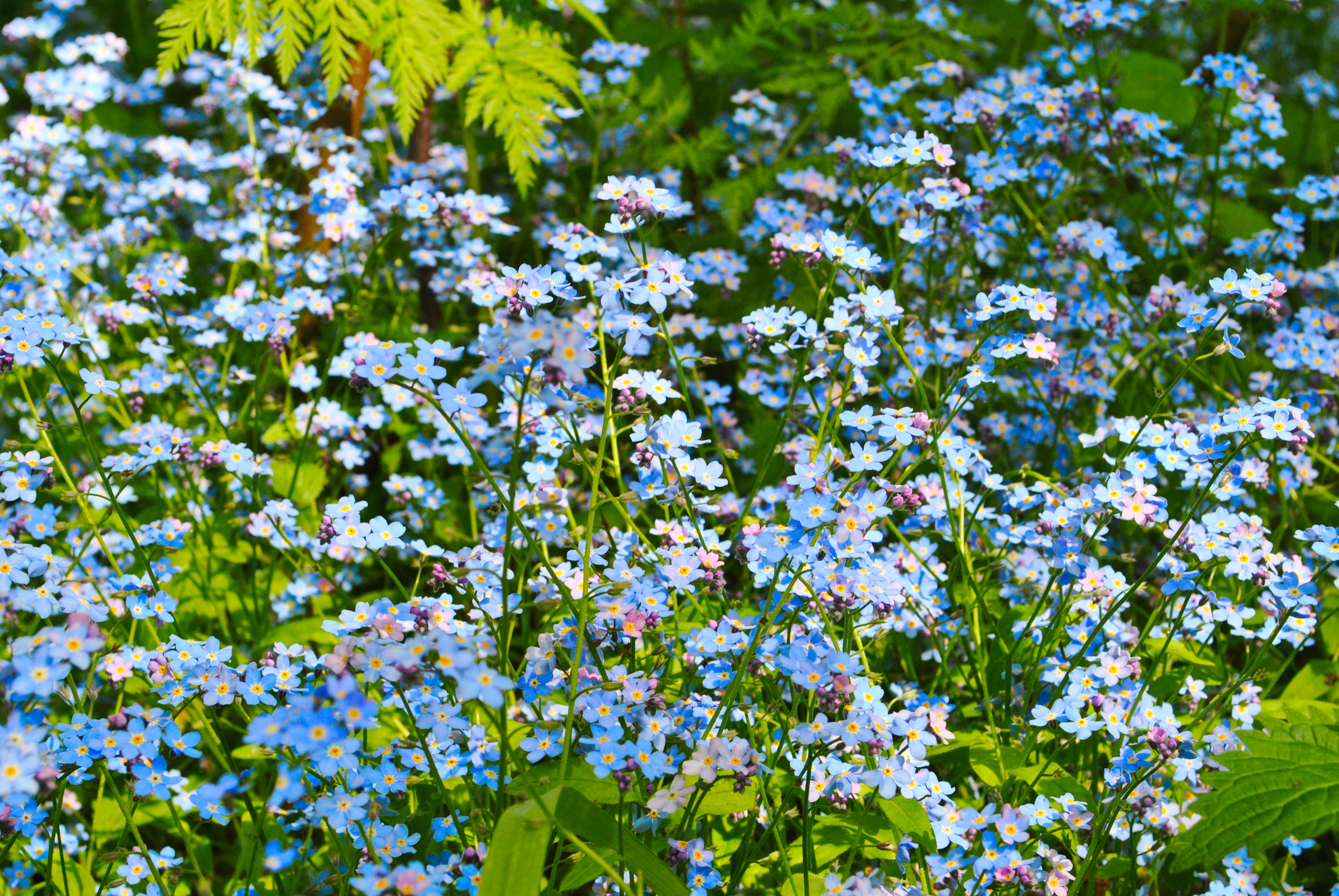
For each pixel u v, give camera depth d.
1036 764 3.00
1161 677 3.20
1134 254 5.39
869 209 4.80
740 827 2.88
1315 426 4.21
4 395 4.59
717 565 2.86
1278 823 2.59
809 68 5.80
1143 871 3.05
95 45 5.39
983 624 3.50
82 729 2.54
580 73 5.40
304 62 5.89
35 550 2.96
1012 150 4.66
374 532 2.91
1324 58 7.50
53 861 2.89
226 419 4.38
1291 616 3.08
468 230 4.90
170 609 3.01
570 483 4.12
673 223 5.75
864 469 2.71
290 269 4.71
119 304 4.29
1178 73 5.50
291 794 1.99
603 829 2.28
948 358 4.06
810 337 3.09
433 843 2.79
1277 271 4.52
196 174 5.63
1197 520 3.80
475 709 2.89
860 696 2.53
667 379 4.23
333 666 2.07
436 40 4.52
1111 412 4.56
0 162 4.94
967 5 6.63
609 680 2.62
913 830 2.60
